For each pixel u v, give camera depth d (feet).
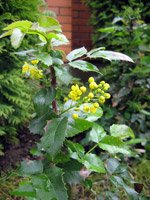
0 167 7.78
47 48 4.41
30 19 8.23
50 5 14.19
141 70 9.94
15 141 8.21
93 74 12.58
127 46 10.68
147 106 10.20
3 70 7.74
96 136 5.17
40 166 4.46
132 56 10.45
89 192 6.81
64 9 14.39
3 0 7.78
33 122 4.47
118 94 10.14
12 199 6.63
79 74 12.45
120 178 5.33
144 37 10.49
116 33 10.94
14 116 7.79
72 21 16.01
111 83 10.75
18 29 3.96
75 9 16.11
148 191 7.96
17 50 7.73
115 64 10.74
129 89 10.19
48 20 4.18
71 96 4.46
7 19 7.84
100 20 13.75
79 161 4.67
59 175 4.25
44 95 4.46
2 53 7.61
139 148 9.97
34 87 8.46
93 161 4.76
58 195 4.09
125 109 10.33
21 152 8.26
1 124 7.77
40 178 4.23
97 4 13.70
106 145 5.08
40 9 10.16
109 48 12.85
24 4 8.06
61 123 4.21
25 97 8.07
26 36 8.14
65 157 4.57
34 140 8.70
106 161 5.55
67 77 4.32
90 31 16.25
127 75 10.25
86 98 4.54
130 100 10.33
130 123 10.05
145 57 9.98
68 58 4.55
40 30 4.17
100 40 13.51
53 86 4.57
